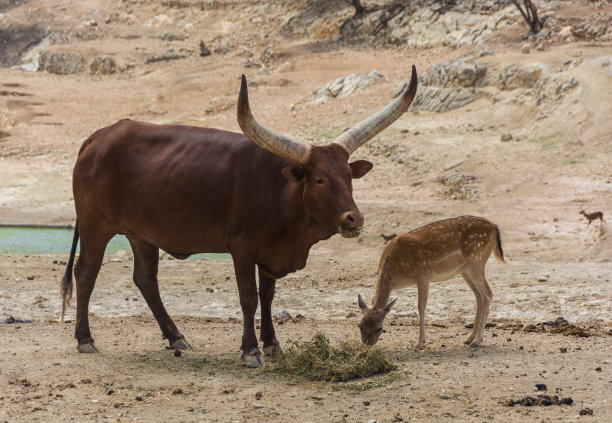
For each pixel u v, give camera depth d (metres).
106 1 146.38
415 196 46.62
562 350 13.79
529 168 47.53
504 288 21.84
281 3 124.75
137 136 14.59
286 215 13.14
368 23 106.06
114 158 14.53
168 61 114.25
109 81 108.00
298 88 85.88
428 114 65.94
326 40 107.62
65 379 12.61
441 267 14.61
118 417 10.53
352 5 113.25
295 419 10.36
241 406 11.00
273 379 12.56
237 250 13.42
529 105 59.78
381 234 33.84
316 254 32.19
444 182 49.03
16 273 25.83
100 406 11.04
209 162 13.73
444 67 68.12
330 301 21.67
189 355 14.53
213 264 28.69
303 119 72.12
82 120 89.44
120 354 14.63
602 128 51.25
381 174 54.00
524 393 11.19
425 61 87.31
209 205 13.66
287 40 112.88
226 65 107.88
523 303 19.77
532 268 25.17
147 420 10.39
